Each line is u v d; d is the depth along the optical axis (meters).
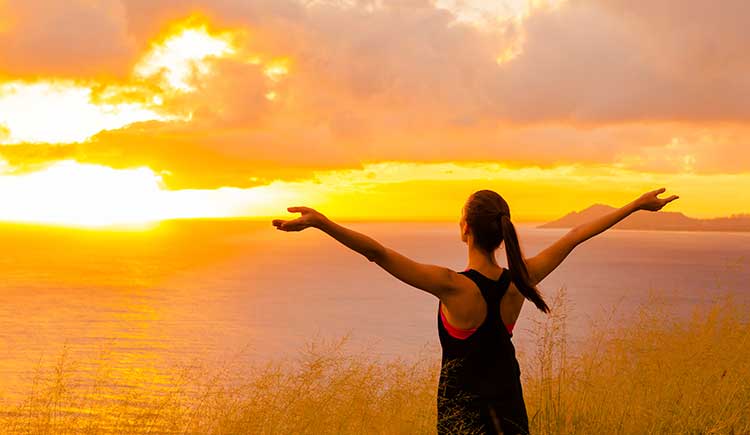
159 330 135.00
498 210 2.64
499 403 2.57
